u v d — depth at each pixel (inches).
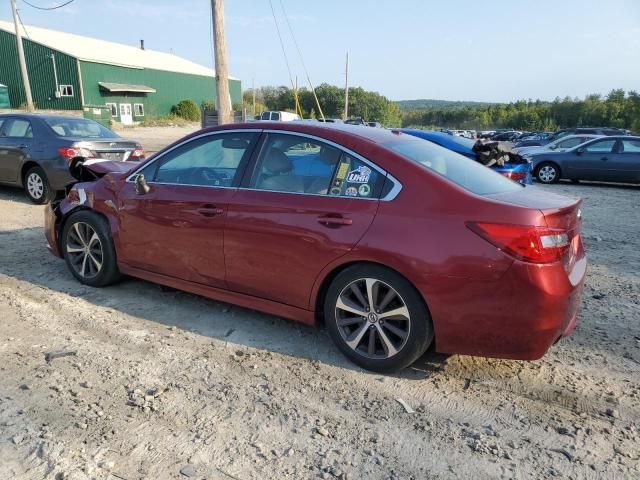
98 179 197.2
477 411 122.1
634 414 121.6
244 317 172.2
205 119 618.5
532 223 117.6
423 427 115.6
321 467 102.1
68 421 113.3
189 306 180.4
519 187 150.6
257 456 104.7
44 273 210.5
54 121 366.9
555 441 111.4
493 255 118.6
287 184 148.1
